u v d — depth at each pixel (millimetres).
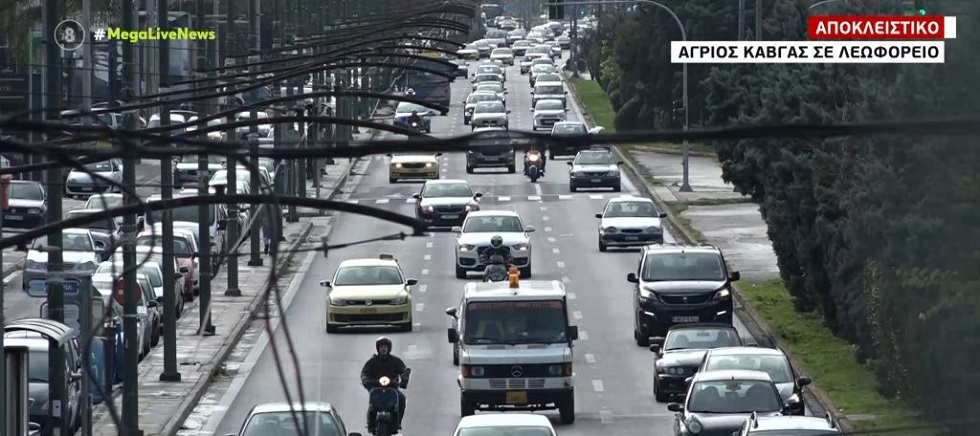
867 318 94000
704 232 164000
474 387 86375
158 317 114125
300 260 150500
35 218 157750
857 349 100812
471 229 140750
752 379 76562
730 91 141375
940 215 74062
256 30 162750
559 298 88438
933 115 77000
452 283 136875
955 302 71500
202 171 110188
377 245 158250
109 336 73250
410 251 154875
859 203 89875
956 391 71500
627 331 116812
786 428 62625
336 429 67500
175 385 96875
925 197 77125
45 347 81562
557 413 90562
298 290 135875
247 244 163000
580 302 128125
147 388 95875
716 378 76625
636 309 112188
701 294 110062
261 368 104562
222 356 106375
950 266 73375
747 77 139125
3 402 61500
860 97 98875
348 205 32031
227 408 92438
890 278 80438
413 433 84938
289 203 31891
